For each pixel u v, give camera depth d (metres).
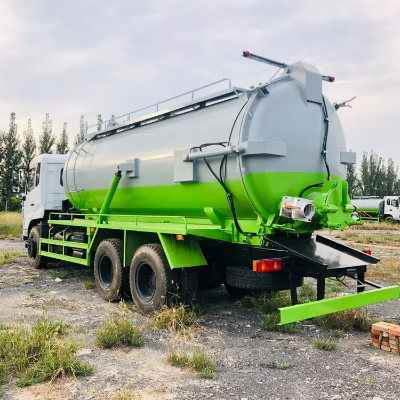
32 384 4.07
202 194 6.38
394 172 71.19
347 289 8.63
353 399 3.85
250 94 5.94
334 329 6.00
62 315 6.59
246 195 5.71
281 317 4.80
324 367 4.62
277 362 4.75
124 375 4.34
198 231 5.92
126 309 6.74
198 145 6.36
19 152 43.97
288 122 5.95
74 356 4.56
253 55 5.93
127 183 7.89
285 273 5.93
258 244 5.88
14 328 5.05
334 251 6.13
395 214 36.38
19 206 41.56
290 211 5.58
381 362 4.77
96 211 9.46
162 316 5.97
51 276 9.99
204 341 5.47
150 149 7.40
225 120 6.07
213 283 7.20
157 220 7.83
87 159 9.30
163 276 6.35
